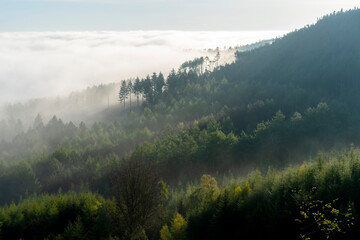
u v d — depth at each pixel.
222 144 80.56
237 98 157.75
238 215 33.59
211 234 33.06
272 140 80.69
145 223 39.25
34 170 102.88
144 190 38.59
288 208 27.45
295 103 130.50
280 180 34.44
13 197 90.38
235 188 39.81
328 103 116.81
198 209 38.19
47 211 53.75
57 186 92.69
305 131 85.19
